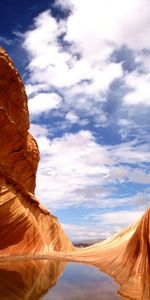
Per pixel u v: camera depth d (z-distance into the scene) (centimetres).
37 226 2770
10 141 2731
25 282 1358
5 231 2391
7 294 1114
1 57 2631
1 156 2653
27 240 2533
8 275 1508
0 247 2327
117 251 1712
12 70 2759
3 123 2588
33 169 3288
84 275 1523
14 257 2217
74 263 2020
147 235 1192
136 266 1219
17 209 2547
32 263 2008
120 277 1276
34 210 2955
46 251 2564
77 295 1132
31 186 3347
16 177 2898
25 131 3105
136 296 1020
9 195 2498
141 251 1234
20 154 2919
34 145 3319
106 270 1540
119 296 1066
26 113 3058
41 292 1185
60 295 1132
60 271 1716
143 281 1098
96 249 2236
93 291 1170
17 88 2866
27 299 1069
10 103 2803
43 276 1544
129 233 1758
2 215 2389
